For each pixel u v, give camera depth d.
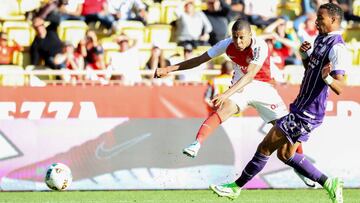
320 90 20.45
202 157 31.22
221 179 31.16
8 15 44.34
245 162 31.27
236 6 42.97
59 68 38.38
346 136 31.61
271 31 42.22
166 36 43.88
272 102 24.50
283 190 30.98
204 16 42.22
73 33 42.38
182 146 31.19
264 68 24.50
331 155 31.55
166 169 31.14
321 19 20.25
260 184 31.55
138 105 31.11
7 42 40.94
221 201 27.11
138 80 35.12
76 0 42.81
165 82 34.91
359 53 42.75
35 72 32.22
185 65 23.45
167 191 30.70
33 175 30.75
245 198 28.06
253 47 22.62
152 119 31.14
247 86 24.30
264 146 21.39
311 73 20.50
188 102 31.22
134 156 31.06
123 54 39.75
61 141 30.84
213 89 31.28
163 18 45.06
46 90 30.80
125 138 31.02
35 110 30.80
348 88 31.55
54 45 39.19
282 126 20.95
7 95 30.66
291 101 31.27
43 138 30.80
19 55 40.97
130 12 43.66
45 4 40.31
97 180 30.98
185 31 41.84
